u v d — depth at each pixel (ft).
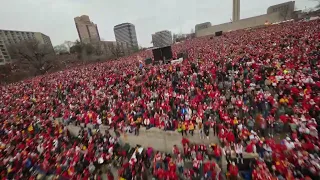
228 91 55.06
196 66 83.10
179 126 44.88
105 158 40.70
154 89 69.41
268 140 33.83
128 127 50.11
